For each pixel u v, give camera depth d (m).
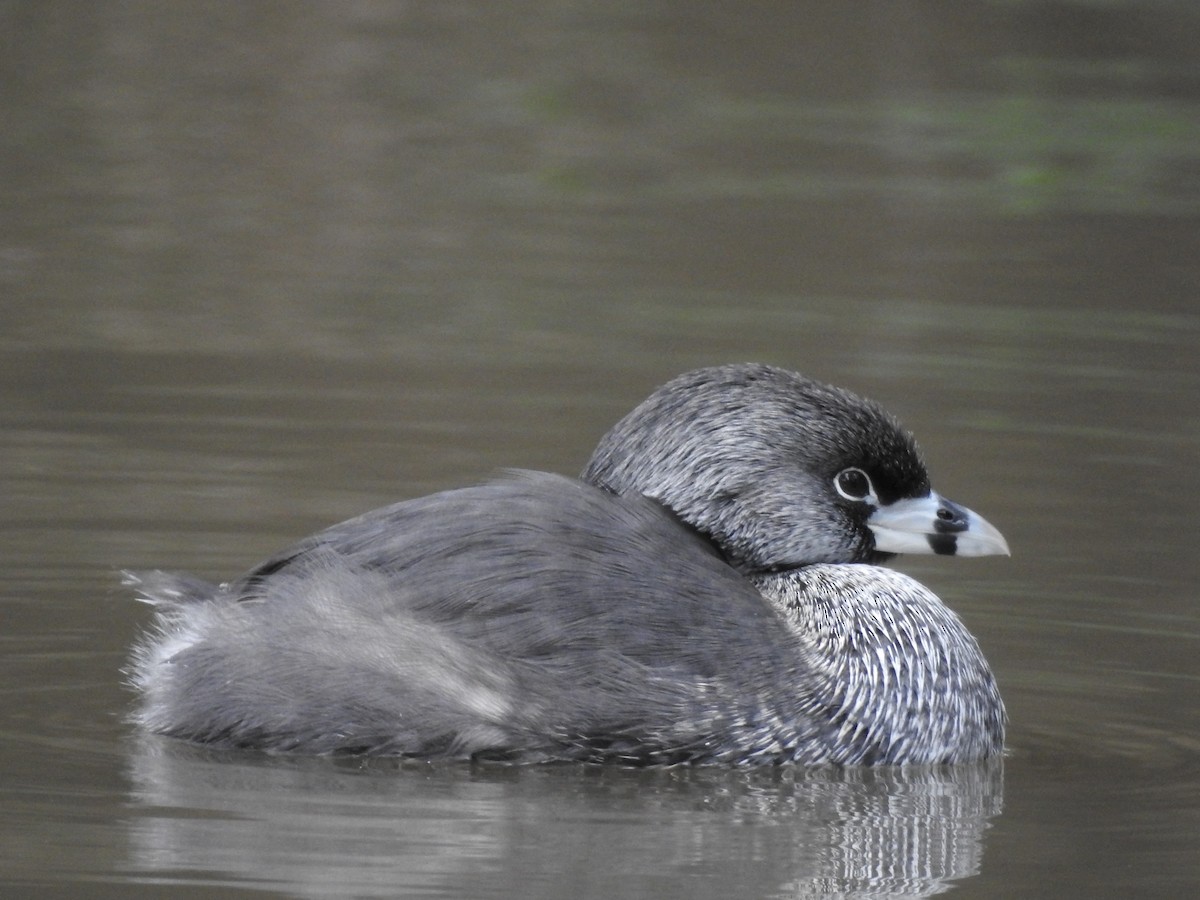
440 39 28.64
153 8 28.77
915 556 12.67
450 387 15.65
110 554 11.80
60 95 25.34
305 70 26.92
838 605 9.45
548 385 15.73
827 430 9.77
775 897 7.46
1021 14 30.55
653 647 8.83
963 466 14.09
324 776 8.53
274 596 8.94
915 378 16.17
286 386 15.62
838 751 9.09
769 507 9.68
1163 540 12.79
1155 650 10.95
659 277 19.39
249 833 7.85
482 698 8.62
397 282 18.97
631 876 7.61
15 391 15.26
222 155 23.52
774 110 26.45
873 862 7.85
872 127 25.91
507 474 10.62
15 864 7.48
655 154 24.45
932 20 30.39
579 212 21.83
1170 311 18.67
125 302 18.00
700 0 31.28
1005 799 8.73
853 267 20.00
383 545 8.95
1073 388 16.09
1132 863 7.90
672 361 16.42
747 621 9.09
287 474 13.44
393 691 8.63
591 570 8.91
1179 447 14.69
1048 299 18.95
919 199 22.75
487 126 25.28
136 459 13.72
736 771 8.91
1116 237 21.33
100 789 8.30
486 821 8.12
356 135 24.53
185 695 8.88
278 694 8.70
